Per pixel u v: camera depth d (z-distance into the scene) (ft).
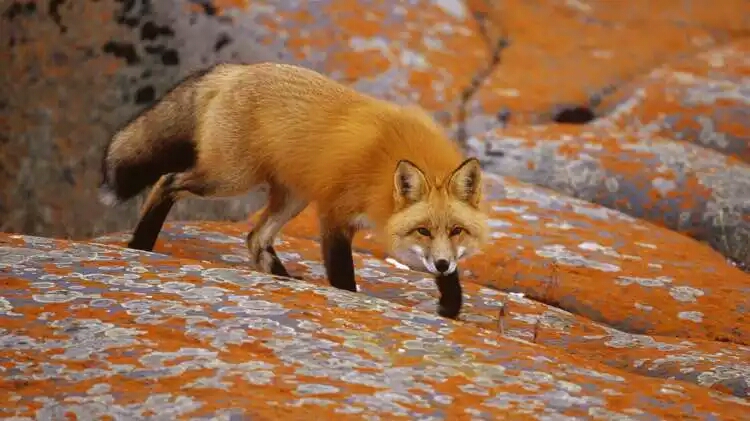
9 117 63.67
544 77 67.92
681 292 41.86
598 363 28.66
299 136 35.96
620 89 67.10
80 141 63.00
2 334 25.55
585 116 65.41
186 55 64.44
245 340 25.95
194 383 23.41
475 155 58.03
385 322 28.40
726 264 47.26
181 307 27.76
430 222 33.09
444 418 22.79
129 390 23.03
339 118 35.96
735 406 25.86
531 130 60.59
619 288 41.88
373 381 24.30
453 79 65.98
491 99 64.03
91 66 63.98
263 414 22.15
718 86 65.67
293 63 64.54
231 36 65.00
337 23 67.15
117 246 36.88
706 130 62.03
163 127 38.88
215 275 31.19
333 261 35.70
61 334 25.72
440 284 35.47
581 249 45.57
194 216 55.77
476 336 28.35
